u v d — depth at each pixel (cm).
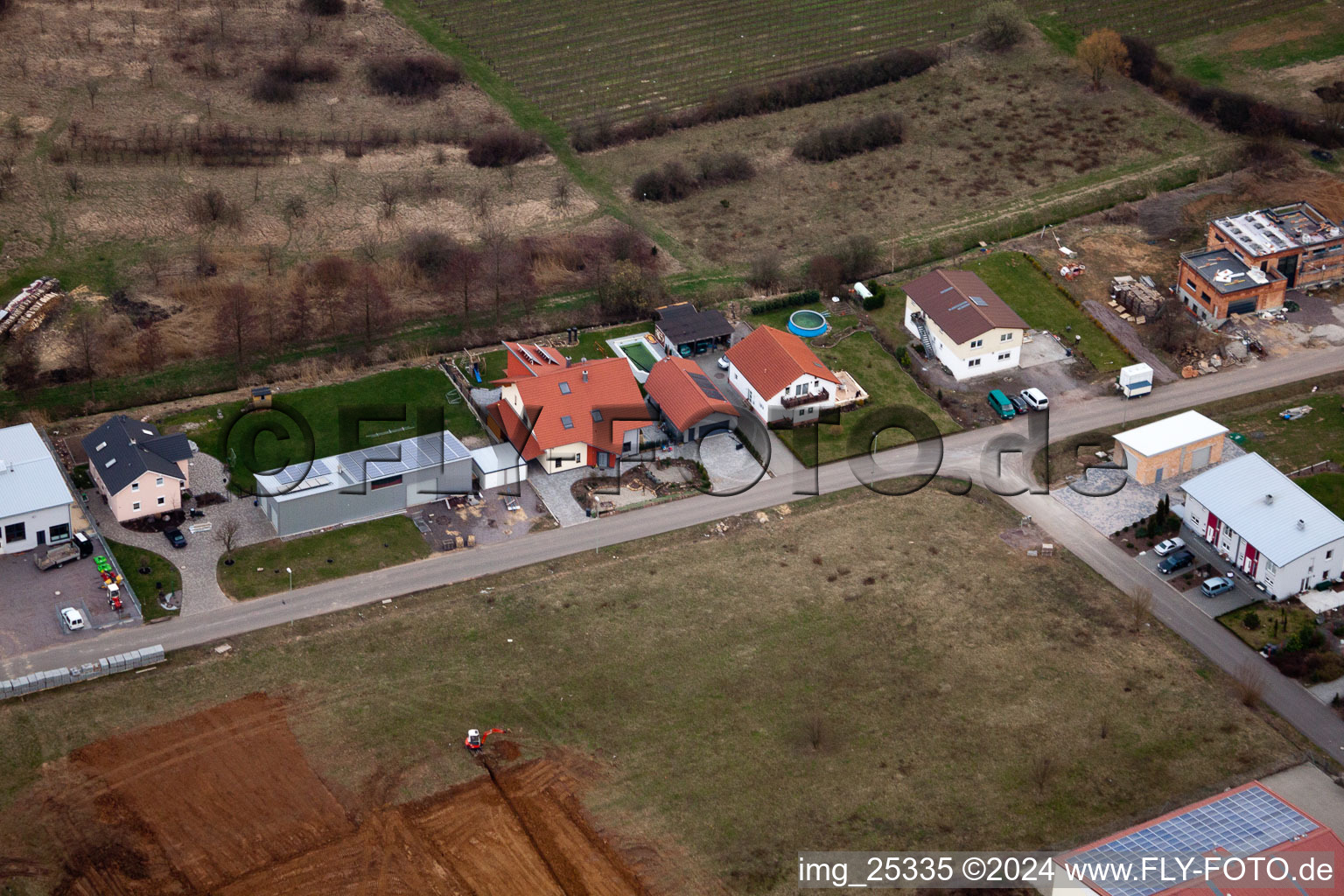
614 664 9206
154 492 10119
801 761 8500
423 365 12106
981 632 9506
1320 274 13225
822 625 9550
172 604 9500
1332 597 9788
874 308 13062
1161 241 14000
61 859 7756
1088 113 16325
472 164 15425
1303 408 11694
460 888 7688
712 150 15788
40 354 11944
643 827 8088
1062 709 8894
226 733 8575
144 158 14875
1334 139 15488
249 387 11775
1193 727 8769
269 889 7631
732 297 13250
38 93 15838
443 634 9406
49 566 9644
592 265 13650
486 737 8644
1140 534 10362
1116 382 12100
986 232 14225
